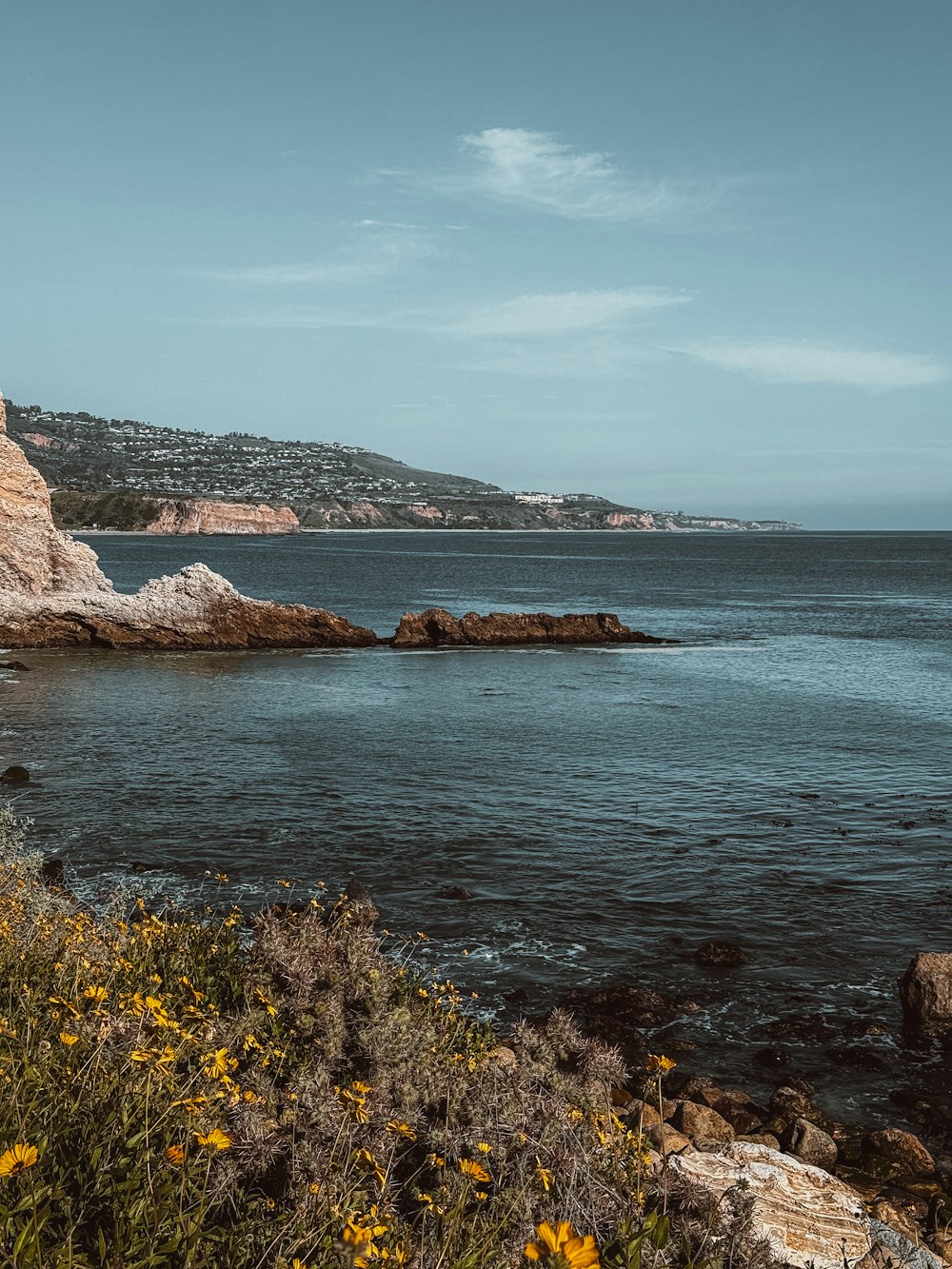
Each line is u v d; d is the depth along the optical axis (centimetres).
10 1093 369
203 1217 316
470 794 1898
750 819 1766
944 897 1404
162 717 2664
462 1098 444
